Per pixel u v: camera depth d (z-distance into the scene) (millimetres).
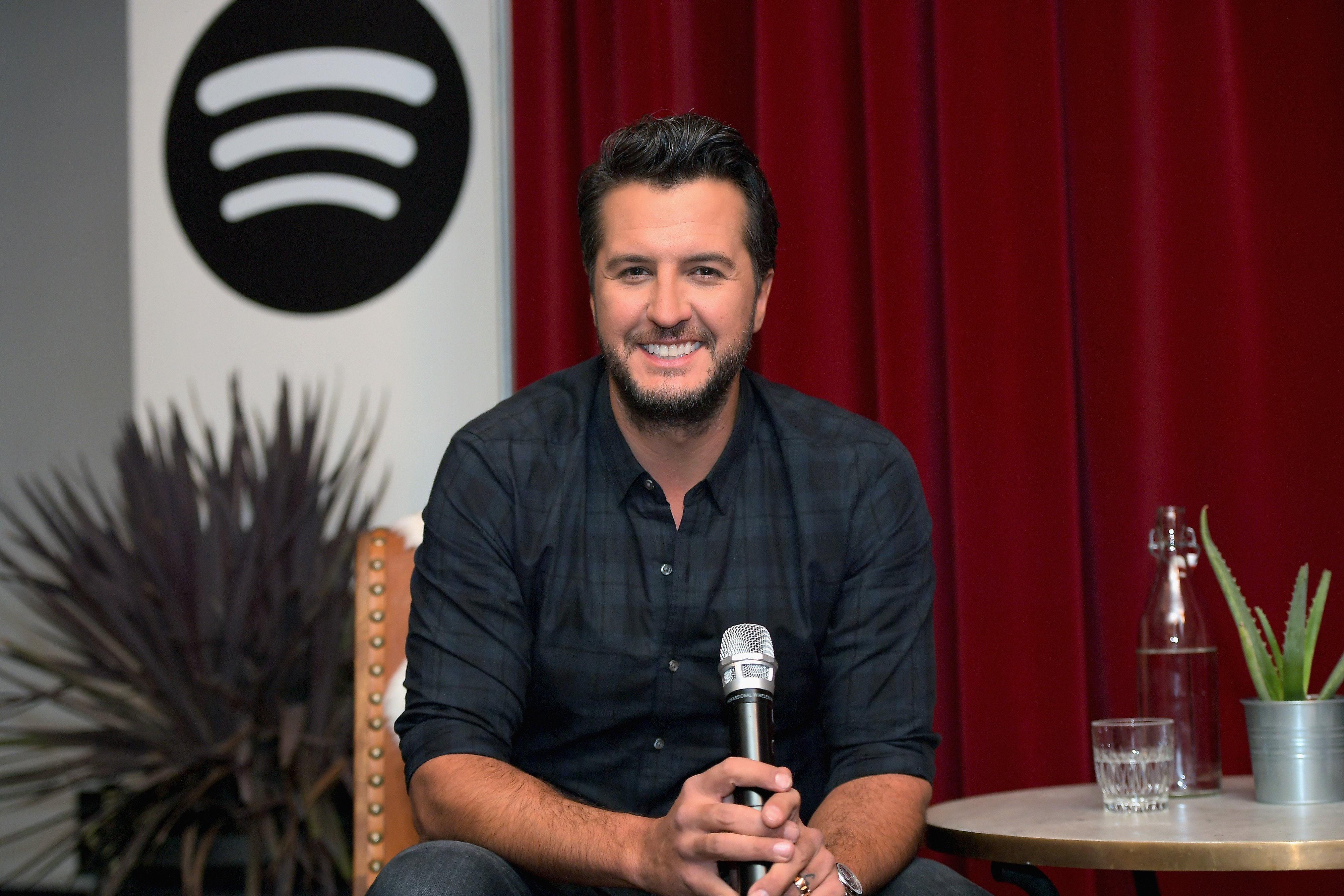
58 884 3520
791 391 1611
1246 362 2113
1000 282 2195
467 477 1471
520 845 1198
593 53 2527
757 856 1052
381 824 1654
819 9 2361
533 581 1463
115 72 3773
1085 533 2221
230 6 3057
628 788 1463
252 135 3035
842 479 1485
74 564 2820
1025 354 2184
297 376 2994
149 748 2742
